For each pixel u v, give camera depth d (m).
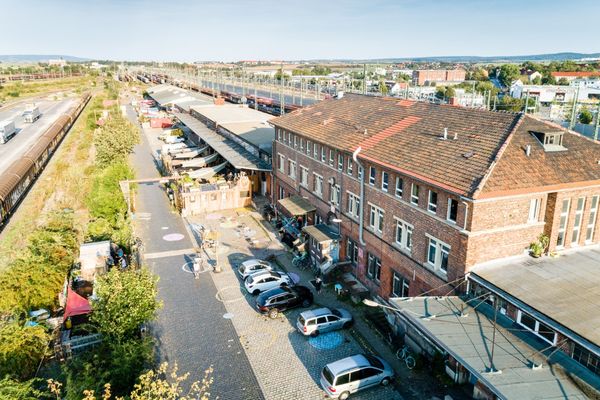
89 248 37.16
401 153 30.84
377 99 42.62
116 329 23.61
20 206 54.62
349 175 36.06
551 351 20.30
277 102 115.38
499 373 18.80
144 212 53.69
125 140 68.38
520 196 24.47
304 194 45.44
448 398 23.44
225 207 54.56
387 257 31.84
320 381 24.83
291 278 37.19
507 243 25.08
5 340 22.77
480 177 24.11
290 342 28.67
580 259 25.55
